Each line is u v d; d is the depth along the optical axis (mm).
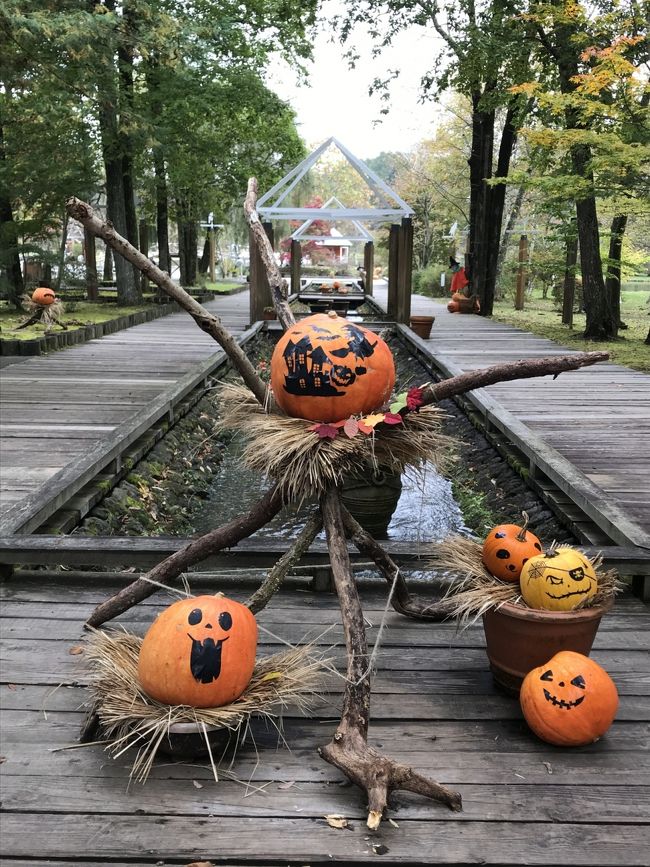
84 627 2547
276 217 13250
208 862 1738
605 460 5199
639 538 3404
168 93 14547
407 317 13594
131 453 5617
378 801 1795
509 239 25172
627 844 1809
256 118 17766
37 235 13320
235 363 2342
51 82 11789
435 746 2174
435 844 1800
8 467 4832
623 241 13648
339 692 2465
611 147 8742
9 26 10633
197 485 6332
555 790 1991
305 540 2422
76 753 2123
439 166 26594
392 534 5344
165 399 6598
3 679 2475
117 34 11773
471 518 5531
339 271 28094
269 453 2234
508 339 11914
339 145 13477
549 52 11789
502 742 2201
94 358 9453
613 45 8578
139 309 14867
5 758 2092
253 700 2053
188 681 1966
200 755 2096
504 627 2334
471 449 6793
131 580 3236
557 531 4484
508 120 15641
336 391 2232
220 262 39969
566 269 14000
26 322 10961
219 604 2068
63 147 12523
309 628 2863
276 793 1973
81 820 1865
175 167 16469
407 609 2904
